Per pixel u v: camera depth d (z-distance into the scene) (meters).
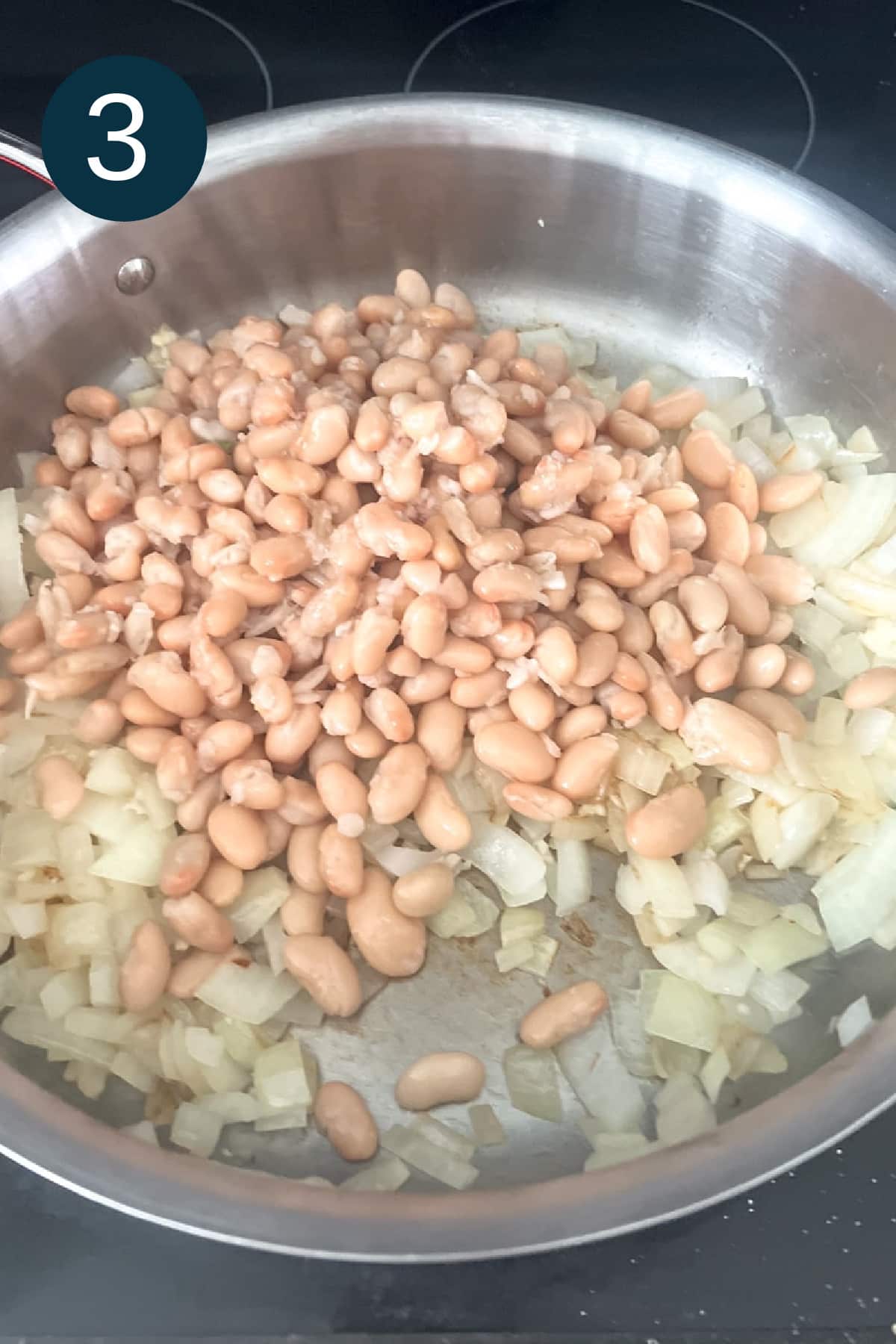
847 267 0.30
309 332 0.33
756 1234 0.21
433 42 0.37
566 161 0.32
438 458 0.28
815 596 0.31
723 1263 0.20
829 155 0.34
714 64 0.36
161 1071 0.24
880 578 0.31
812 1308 0.20
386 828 0.27
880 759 0.28
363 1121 0.23
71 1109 0.20
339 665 0.27
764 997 0.26
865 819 0.27
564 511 0.29
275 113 0.31
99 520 0.30
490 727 0.27
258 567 0.27
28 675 0.27
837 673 0.30
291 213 0.33
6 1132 0.19
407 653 0.27
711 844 0.28
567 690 0.27
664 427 0.32
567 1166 0.24
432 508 0.29
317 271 0.35
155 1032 0.25
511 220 0.34
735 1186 0.19
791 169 0.34
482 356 0.33
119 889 0.26
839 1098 0.20
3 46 0.35
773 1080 0.25
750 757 0.26
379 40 0.37
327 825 0.26
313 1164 0.24
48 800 0.26
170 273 0.32
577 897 0.27
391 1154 0.24
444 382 0.31
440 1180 0.23
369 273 0.35
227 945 0.25
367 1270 0.20
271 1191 0.19
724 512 0.30
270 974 0.25
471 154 0.32
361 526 0.27
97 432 0.31
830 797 0.27
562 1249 0.20
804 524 0.32
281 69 0.36
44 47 0.35
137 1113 0.24
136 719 0.27
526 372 0.31
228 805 0.26
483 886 0.27
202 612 0.27
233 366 0.32
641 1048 0.25
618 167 0.31
